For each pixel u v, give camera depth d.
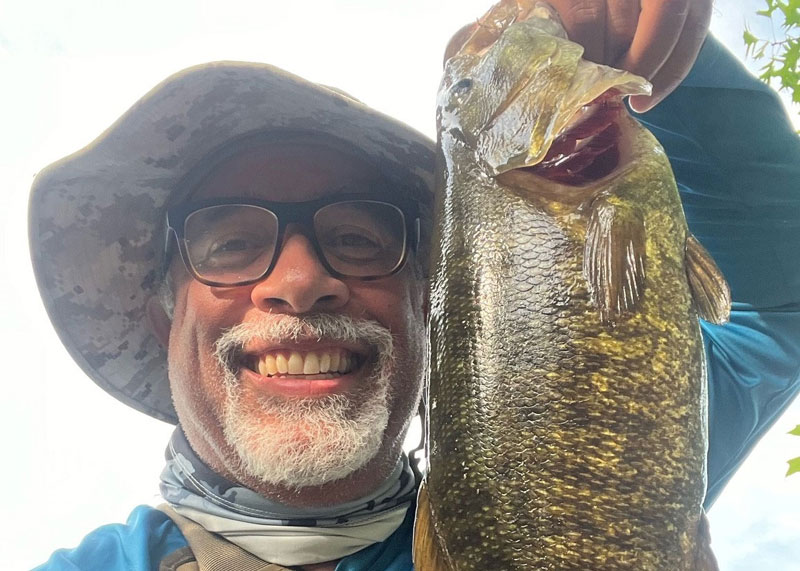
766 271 0.36
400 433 0.35
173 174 0.36
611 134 0.24
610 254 0.22
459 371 0.23
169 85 0.32
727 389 0.38
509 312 0.23
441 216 0.25
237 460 0.33
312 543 0.32
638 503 0.21
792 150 0.33
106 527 0.34
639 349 0.22
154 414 0.43
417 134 0.35
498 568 0.21
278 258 0.33
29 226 0.36
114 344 0.40
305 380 0.33
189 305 0.34
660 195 0.24
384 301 0.35
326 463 0.31
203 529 0.33
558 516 0.21
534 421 0.22
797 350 0.36
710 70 0.31
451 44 0.28
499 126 0.24
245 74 0.32
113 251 0.38
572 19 0.24
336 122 0.35
